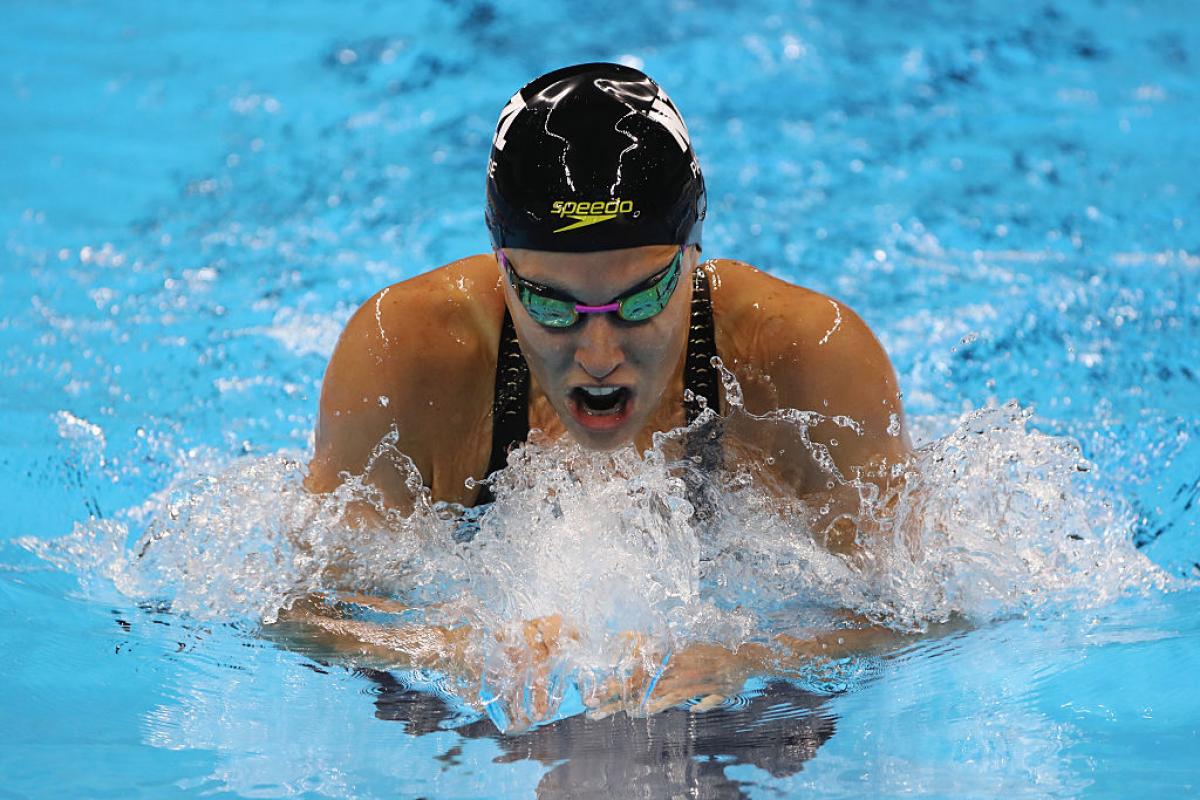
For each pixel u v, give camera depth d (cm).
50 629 773
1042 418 1098
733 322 796
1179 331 1264
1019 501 851
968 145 1830
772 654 723
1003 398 1138
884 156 1788
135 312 1327
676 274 686
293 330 1284
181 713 676
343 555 777
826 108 1973
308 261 1461
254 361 1222
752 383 785
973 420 884
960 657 736
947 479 824
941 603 777
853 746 640
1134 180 1684
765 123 1914
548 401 770
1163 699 681
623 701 678
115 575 856
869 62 2147
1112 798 590
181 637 762
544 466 790
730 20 2311
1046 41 2247
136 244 1515
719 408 788
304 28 2358
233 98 2038
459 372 789
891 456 775
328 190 1692
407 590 774
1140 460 1029
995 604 793
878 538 773
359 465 780
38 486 992
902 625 760
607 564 739
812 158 1783
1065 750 634
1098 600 810
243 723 668
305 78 2133
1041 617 786
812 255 1469
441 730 662
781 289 810
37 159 1786
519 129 695
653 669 695
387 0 2472
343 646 734
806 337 777
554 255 662
